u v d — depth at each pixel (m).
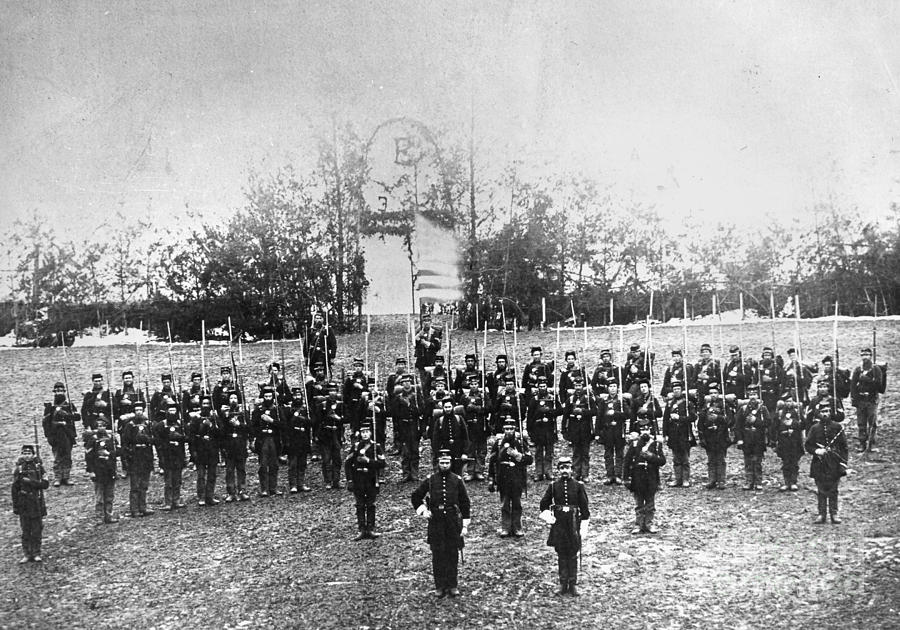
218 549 12.95
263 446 15.88
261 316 22.34
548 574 11.40
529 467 16.80
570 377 17.22
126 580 11.93
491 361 21.11
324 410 16.23
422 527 13.55
